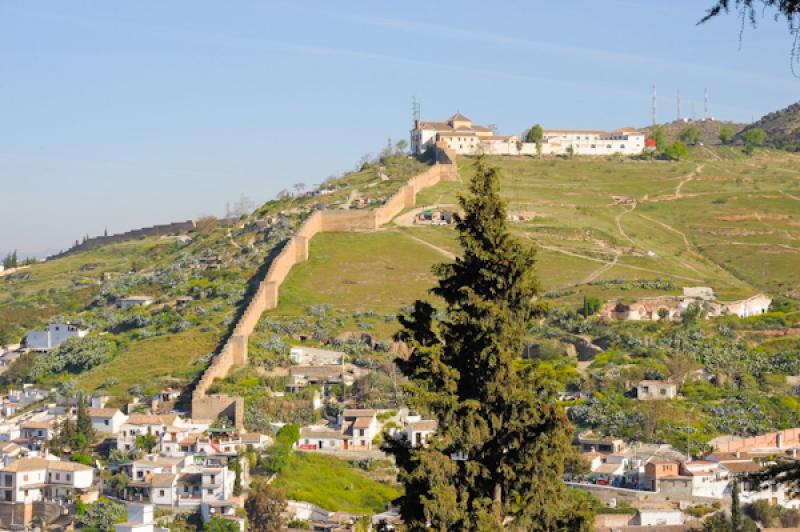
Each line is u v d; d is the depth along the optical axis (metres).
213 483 192.62
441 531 66.06
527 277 71.62
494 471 69.31
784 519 180.50
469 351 70.75
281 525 185.62
